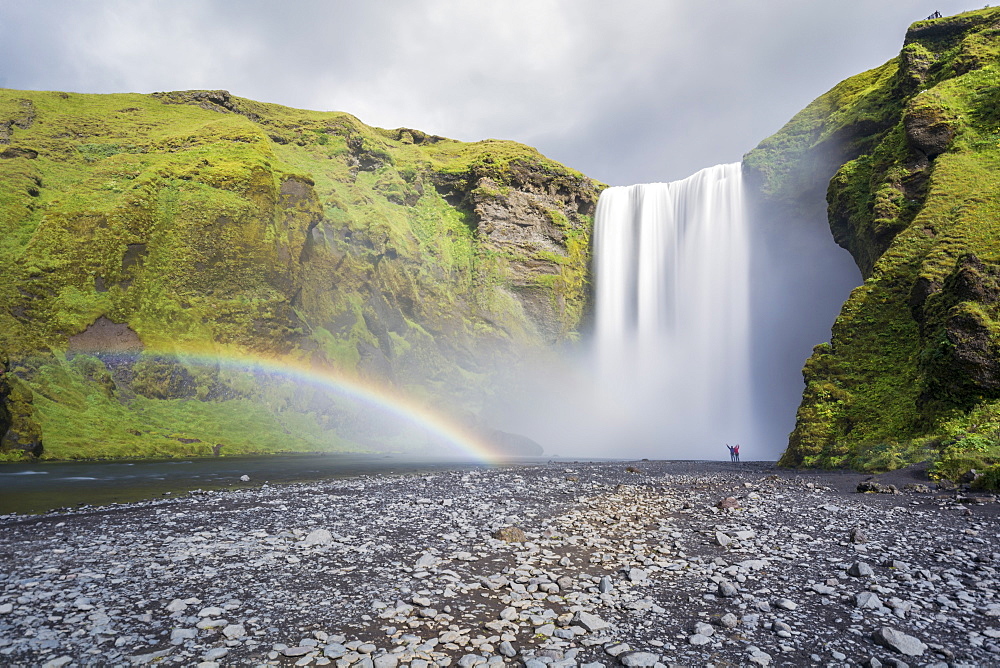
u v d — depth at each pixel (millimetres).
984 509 14422
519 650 6141
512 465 36562
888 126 51344
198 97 86375
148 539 11898
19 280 45594
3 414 33219
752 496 17422
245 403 51312
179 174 58750
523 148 108125
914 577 8781
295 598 8016
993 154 34781
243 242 57656
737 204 74000
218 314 53969
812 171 61781
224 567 9641
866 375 29312
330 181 81500
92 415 40562
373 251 74250
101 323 47438
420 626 6941
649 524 13383
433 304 80625
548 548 11031
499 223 92312
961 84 40750
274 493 19500
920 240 31797
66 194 54688
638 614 7293
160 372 47438
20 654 5965
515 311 87375
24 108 67500
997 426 20828
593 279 96500
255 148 66688
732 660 5859
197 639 6469
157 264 52656
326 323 64438
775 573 9109
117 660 5848
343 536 12141
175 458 37781
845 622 6910
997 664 5660
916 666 5621
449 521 13906
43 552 10711
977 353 22422
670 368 81688
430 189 95438
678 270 83188
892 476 21141
